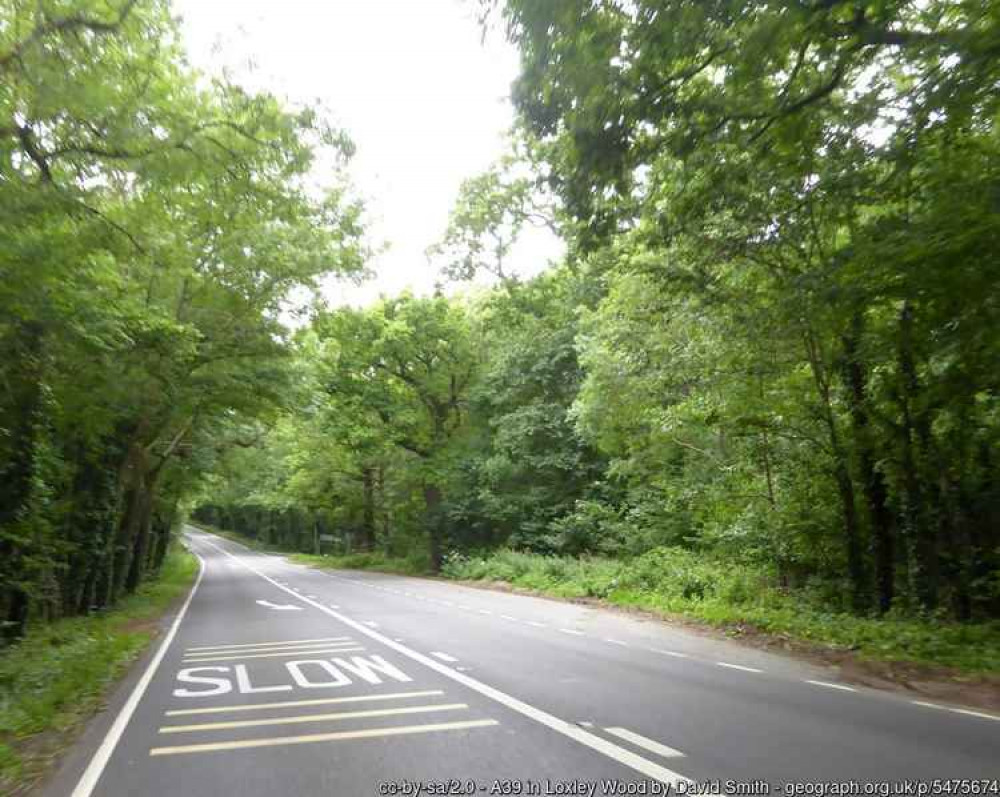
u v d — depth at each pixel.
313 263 20.36
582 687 9.27
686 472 22.77
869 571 16.72
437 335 38.62
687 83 10.03
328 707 8.60
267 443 42.53
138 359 17.83
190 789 5.89
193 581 40.50
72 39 10.08
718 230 13.81
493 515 34.91
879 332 12.62
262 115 12.20
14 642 14.76
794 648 12.51
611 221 11.62
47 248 10.91
